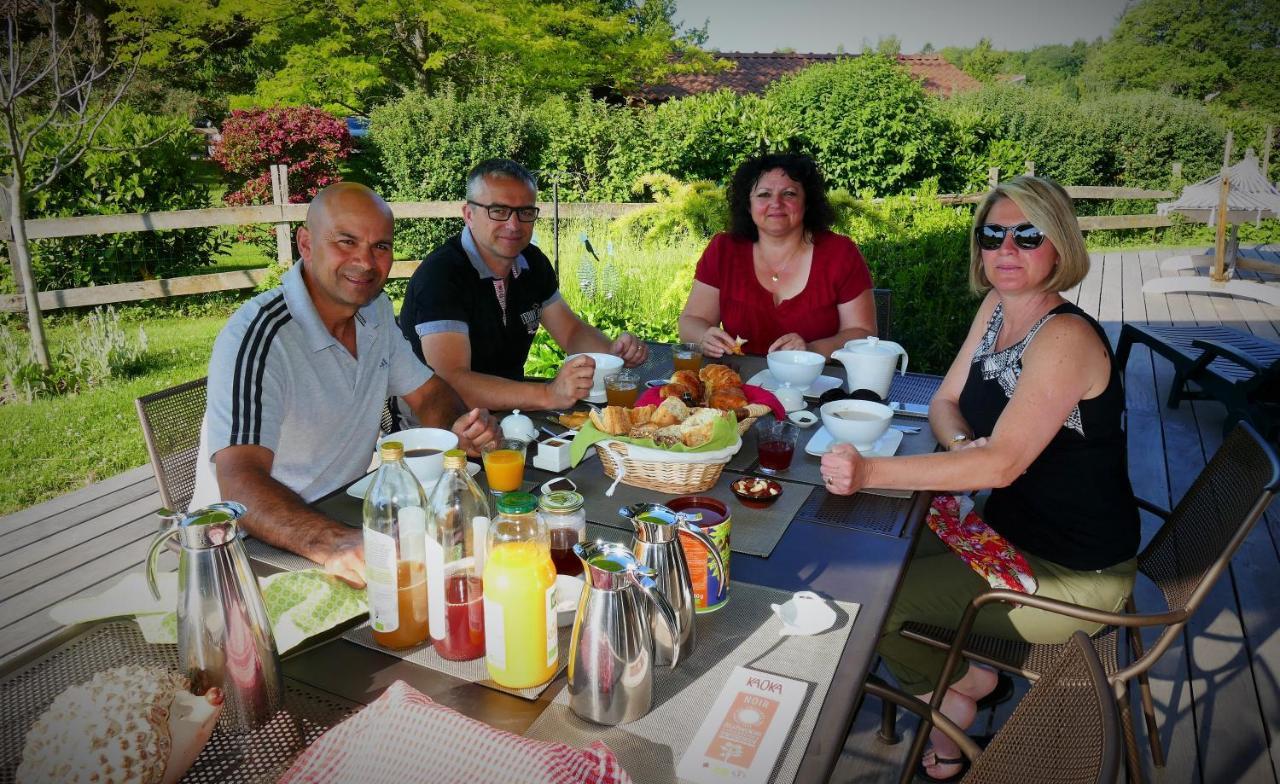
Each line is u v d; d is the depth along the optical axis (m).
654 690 1.12
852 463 1.72
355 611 1.29
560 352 4.78
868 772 2.20
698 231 8.40
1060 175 14.64
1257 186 9.39
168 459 2.12
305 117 9.95
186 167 8.50
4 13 5.74
